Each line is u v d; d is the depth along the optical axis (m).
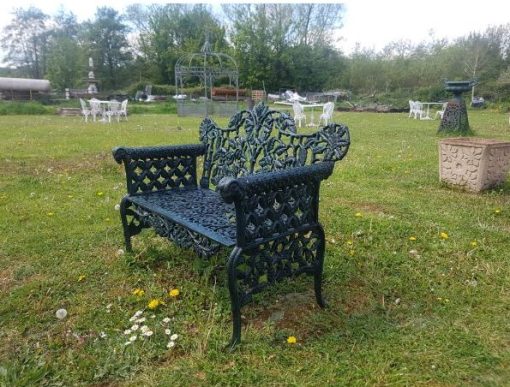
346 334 1.96
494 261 2.73
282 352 1.83
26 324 2.04
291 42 38.19
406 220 3.53
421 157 6.79
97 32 41.31
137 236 3.16
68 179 5.09
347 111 24.66
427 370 1.71
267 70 36.69
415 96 28.81
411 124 14.19
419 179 5.14
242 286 1.92
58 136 9.87
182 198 2.73
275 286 2.40
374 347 1.86
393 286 2.43
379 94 31.14
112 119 16.14
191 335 1.96
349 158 6.74
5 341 1.92
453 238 3.10
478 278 2.51
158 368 1.74
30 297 2.30
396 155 7.04
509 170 4.70
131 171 2.73
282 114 2.51
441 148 4.73
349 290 2.40
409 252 2.88
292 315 2.14
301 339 1.94
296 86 37.44
